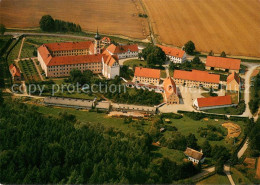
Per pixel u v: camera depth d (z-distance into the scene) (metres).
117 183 187.38
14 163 198.62
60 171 194.88
